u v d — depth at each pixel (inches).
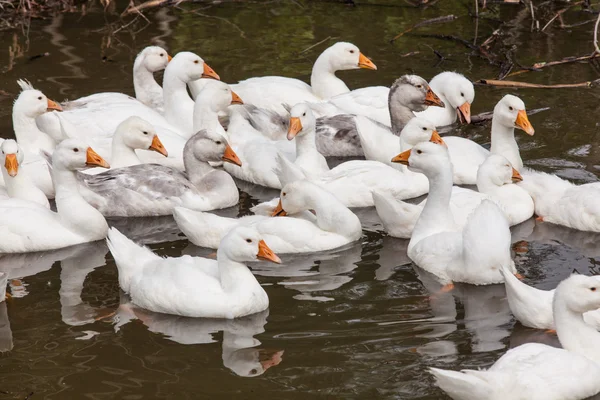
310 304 483.8
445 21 970.7
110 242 523.8
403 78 727.7
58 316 474.9
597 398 391.9
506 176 590.9
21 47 898.1
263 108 735.7
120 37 930.7
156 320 469.7
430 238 526.9
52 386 408.2
